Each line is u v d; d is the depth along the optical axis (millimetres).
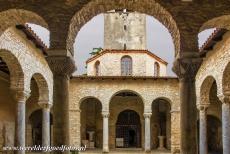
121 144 42656
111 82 35406
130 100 41156
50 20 13391
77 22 14242
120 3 14141
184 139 13516
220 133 35969
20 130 20453
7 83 26406
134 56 42938
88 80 35375
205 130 25094
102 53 43250
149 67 42875
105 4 14172
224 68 19594
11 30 17688
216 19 13586
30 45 21266
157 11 14312
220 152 35625
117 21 47938
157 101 42688
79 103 35156
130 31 47812
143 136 40188
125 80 35406
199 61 13305
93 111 42250
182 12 13469
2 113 25297
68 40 13570
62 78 13336
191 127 13469
